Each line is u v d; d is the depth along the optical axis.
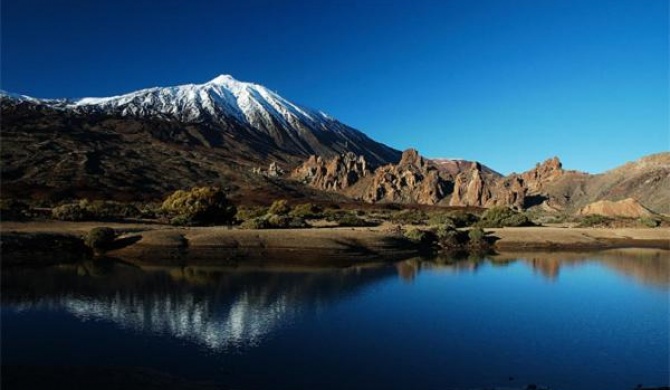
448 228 79.31
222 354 24.89
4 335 27.38
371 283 44.28
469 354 25.45
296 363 23.80
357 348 26.12
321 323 30.70
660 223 111.62
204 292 39.06
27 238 57.09
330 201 190.12
